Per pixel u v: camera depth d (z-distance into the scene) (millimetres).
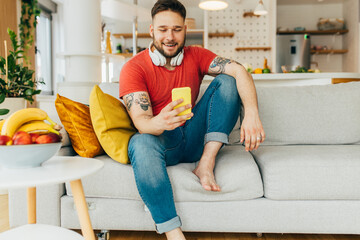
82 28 3168
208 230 1304
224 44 6199
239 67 1425
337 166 1277
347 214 1281
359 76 3266
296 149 1547
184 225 1298
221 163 1355
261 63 6156
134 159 1160
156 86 1414
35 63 5441
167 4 1319
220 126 1310
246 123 1289
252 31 6164
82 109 1420
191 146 1394
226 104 1314
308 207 1286
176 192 1274
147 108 1275
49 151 876
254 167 1312
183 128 1409
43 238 906
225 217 1293
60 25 6445
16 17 4504
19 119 926
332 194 1275
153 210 1111
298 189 1271
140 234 1491
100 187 1302
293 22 6945
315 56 6926
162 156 1177
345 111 1816
